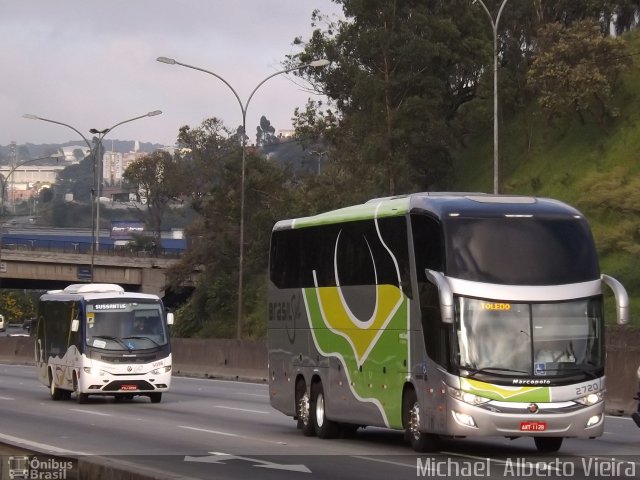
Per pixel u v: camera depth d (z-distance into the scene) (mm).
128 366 61656
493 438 42938
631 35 136500
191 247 160875
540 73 122188
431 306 35344
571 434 34219
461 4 128500
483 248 35188
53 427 46750
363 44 124625
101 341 61812
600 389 34750
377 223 39344
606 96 119125
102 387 61281
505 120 138375
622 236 104375
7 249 187500
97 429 45812
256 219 141750
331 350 42562
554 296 34906
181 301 196875
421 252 36281
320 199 131375
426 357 35531
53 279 188000
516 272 35031
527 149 131250
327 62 103438
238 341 91312
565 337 34781
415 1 125562
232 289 149125
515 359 34375
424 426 35594
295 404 45812
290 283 46656
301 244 45750
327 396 42688
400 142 124188
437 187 132000
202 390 75625
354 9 125062
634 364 54438
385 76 124812
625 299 35000
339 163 134125
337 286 42250
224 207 152500
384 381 38500
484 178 131625
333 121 136625
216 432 44750
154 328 63062
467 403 34000
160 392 62688
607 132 120812
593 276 35531
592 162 119250
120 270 188250
